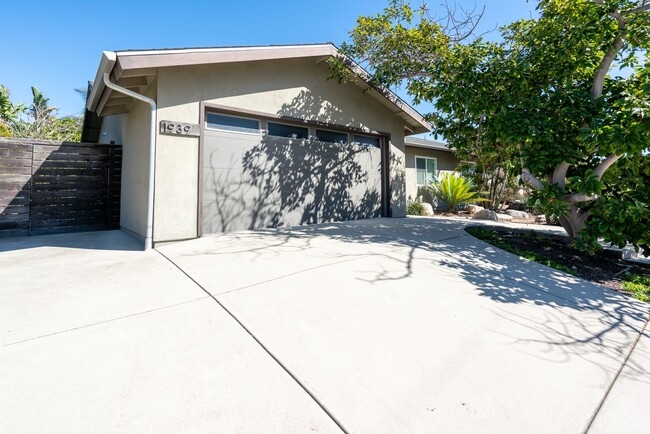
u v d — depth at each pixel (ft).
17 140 18.65
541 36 16.35
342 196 24.09
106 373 5.02
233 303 7.92
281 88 19.97
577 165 16.07
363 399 4.61
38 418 4.05
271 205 19.65
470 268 11.85
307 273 10.41
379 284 9.62
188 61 14.49
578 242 14.15
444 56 20.44
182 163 15.52
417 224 23.04
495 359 5.89
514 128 15.06
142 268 10.91
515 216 35.55
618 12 13.87
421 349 6.10
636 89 13.97
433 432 4.04
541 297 9.38
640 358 6.29
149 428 3.94
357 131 24.70
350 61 22.00
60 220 19.77
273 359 5.55
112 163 21.72
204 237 16.21
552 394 4.96
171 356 5.56
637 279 11.80
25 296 8.23
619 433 4.24
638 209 12.33
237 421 4.10
